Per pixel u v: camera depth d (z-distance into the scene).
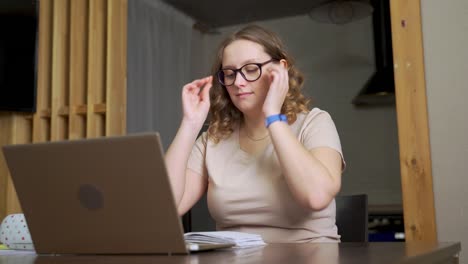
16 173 0.96
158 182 0.84
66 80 3.30
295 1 4.70
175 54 4.81
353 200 1.58
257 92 1.47
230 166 1.53
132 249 0.90
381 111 4.55
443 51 2.30
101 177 0.88
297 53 4.96
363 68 4.72
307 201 1.23
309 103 1.61
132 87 4.08
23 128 3.34
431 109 2.29
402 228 3.85
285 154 1.25
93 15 3.17
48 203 0.95
